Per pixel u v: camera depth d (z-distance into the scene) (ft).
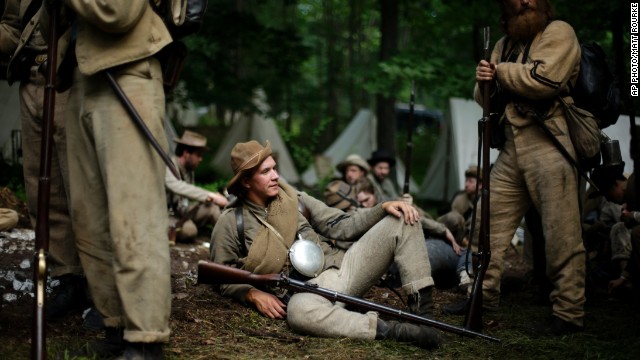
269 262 13.93
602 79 14.32
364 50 85.30
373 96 85.76
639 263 16.67
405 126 90.48
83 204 10.61
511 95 14.47
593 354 12.49
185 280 16.25
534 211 16.58
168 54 10.80
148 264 9.87
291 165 58.23
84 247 10.71
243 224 14.24
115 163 9.90
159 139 10.18
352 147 62.28
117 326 10.68
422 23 47.34
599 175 16.25
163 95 10.47
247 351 11.71
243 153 13.97
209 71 48.19
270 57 46.93
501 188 14.88
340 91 84.28
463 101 46.42
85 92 10.25
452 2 39.11
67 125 10.72
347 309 13.67
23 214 20.01
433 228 19.04
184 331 12.57
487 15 37.70
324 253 14.16
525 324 14.71
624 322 15.06
